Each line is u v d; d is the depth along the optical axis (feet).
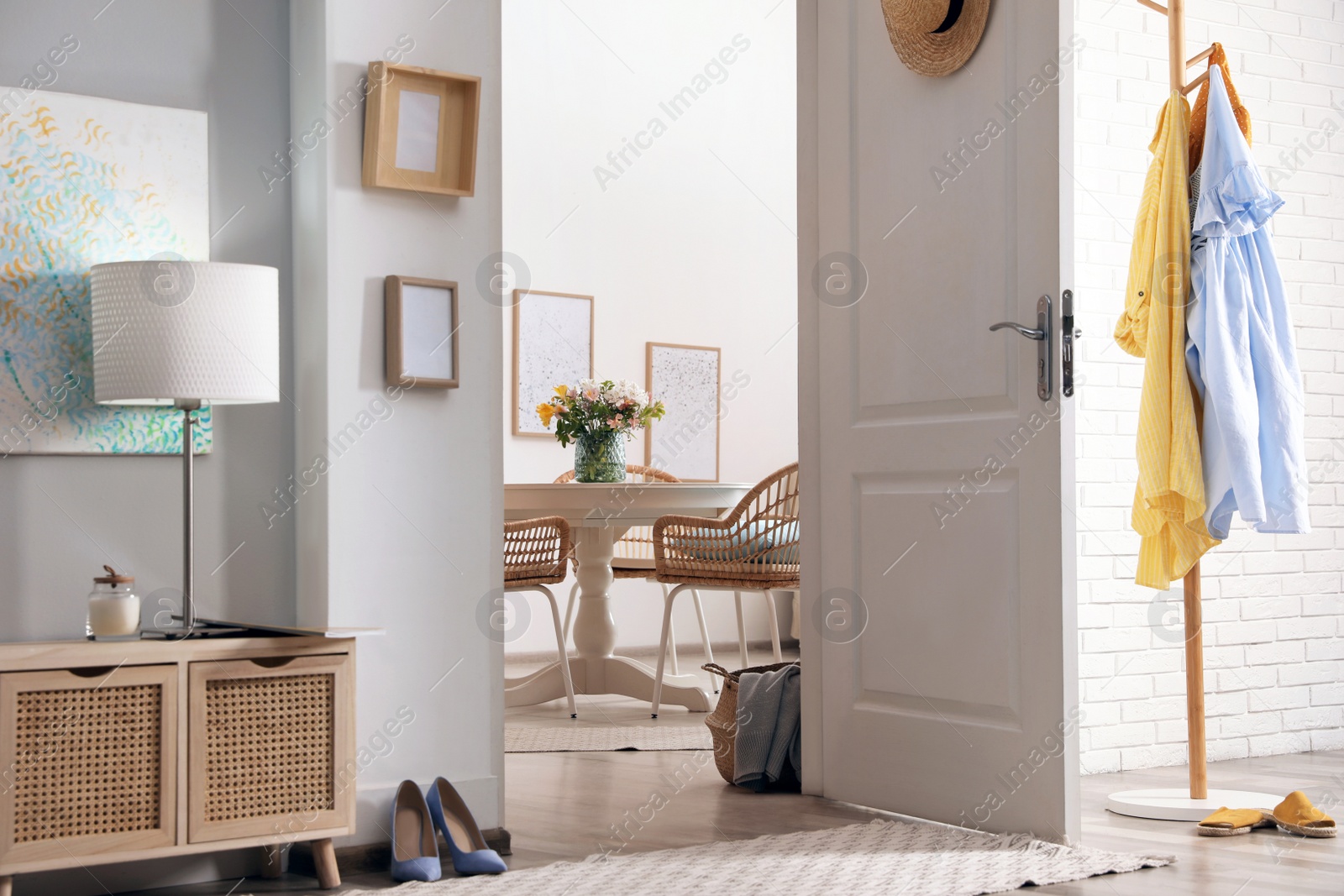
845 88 10.02
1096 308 11.40
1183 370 8.84
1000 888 7.11
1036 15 8.46
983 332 8.80
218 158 8.11
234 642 6.98
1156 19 11.89
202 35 8.09
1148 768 11.27
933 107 9.26
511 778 10.72
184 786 6.82
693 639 21.70
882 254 9.68
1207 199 8.83
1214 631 11.79
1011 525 8.54
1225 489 8.71
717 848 8.12
